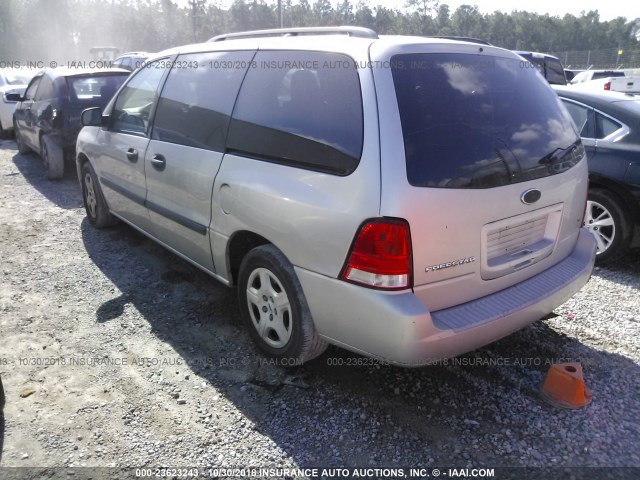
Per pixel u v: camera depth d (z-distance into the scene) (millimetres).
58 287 4281
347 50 2764
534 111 3062
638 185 4473
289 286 2922
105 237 5391
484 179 2631
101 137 4945
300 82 2941
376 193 2439
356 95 2631
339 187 2584
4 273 4535
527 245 2967
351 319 2604
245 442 2650
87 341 3520
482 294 2773
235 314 3877
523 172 2809
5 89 11578
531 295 2889
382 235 2416
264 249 3047
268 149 3025
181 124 3789
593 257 3363
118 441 2650
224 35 3877
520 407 2902
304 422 2785
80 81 7730
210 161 3396
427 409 2885
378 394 3002
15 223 5840
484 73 2953
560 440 2666
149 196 4195
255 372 3199
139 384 3084
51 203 6641
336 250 2590
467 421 2795
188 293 4188
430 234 2475
